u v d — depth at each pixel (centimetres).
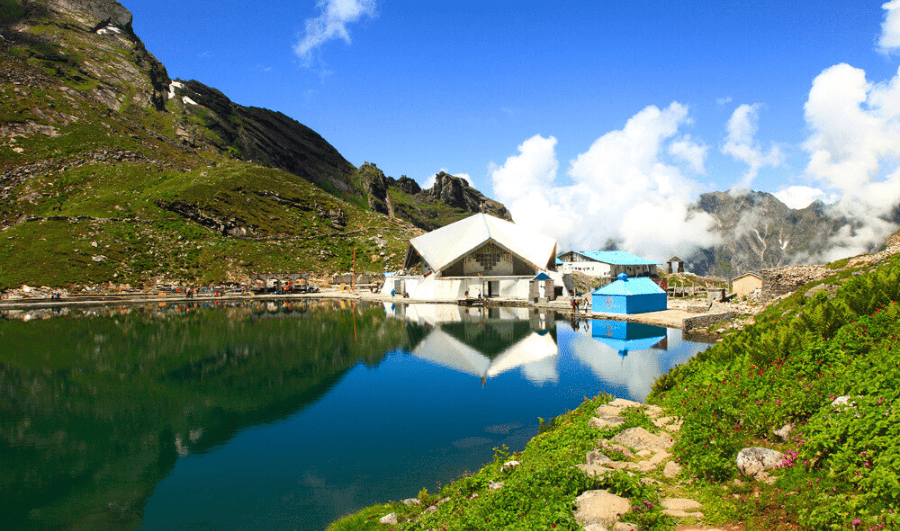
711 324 3606
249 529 1105
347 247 11981
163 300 7500
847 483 657
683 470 885
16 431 1747
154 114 19125
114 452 1559
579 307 5147
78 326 4434
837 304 1346
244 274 9638
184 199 11138
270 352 3123
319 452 1524
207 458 1498
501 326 4097
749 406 991
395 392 2156
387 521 1019
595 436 1158
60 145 13100
